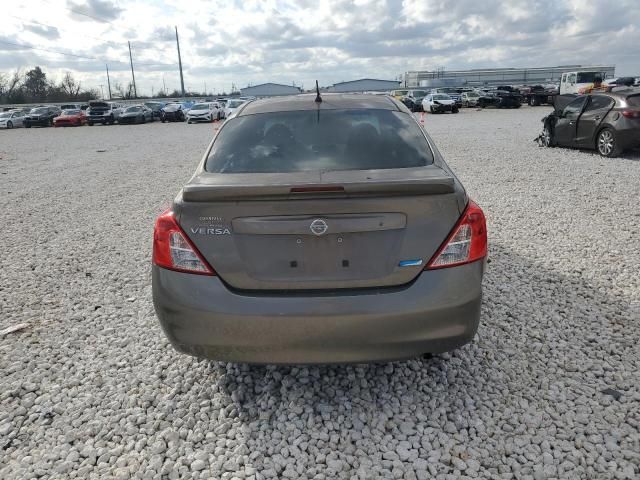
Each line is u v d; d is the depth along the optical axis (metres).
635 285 4.36
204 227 2.55
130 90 92.38
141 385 3.12
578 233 5.84
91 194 9.48
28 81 86.19
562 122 12.76
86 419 2.83
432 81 78.81
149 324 3.94
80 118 37.94
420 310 2.51
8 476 2.42
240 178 2.79
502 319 3.80
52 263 5.47
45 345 3.67
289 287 2.55
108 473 2.44
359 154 3.08
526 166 10.66
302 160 3.04
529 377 3.09
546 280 4.50
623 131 10.95
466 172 10.22
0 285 4.86
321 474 2.38
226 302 2.54
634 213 6.61
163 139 22.42
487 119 27.06
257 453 2.52
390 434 2.65
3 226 7.21
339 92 4.22
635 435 2.57
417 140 3.24
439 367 3.23
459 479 2.33
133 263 5.39
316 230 2.48
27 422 2.82
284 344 2.54
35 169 13.35
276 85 84.81
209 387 3.08
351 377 3.13
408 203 2.49
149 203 8.49
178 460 2.50
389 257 2.53
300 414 2.83
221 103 40.69
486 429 2.66
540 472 2.35
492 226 6.20
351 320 2.49
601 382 3.02
